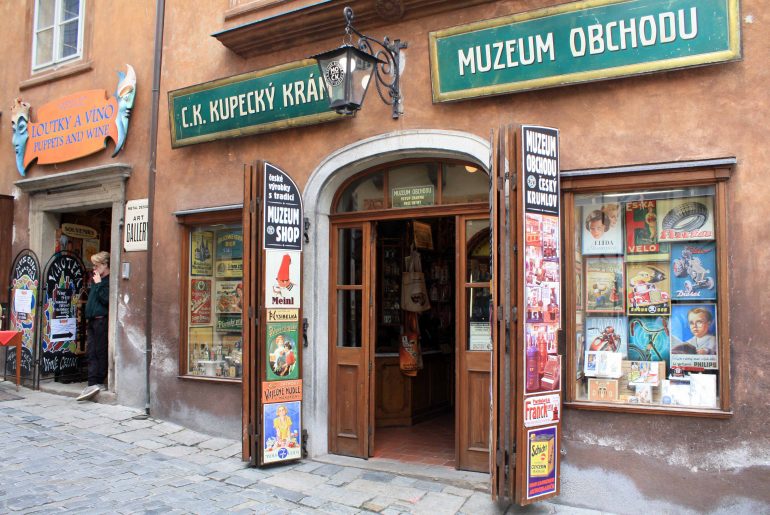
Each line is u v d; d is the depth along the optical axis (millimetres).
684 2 4285
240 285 6660
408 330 7086
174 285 6980
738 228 4309
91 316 7840
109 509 4375
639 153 4602
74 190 8164
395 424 7102
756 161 4273
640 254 4766
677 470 4371
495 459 4379
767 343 4180
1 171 9109
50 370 8477
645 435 4477
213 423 6520
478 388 5367
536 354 4387
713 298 4504
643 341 4719
